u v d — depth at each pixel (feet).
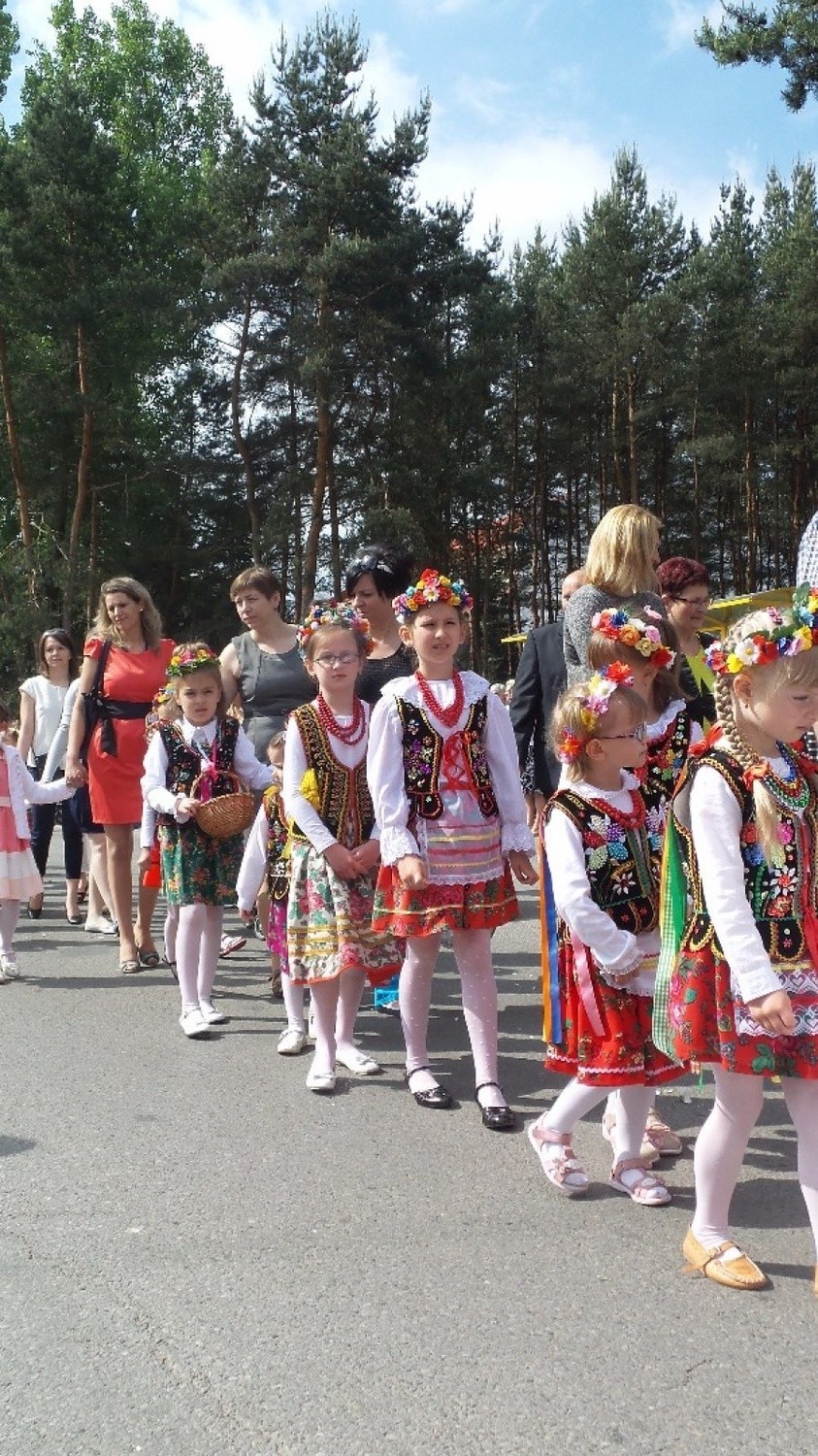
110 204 96.53
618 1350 8.96
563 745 11.99
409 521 91.86
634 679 12.25
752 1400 8.32
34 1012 19.38
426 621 14.79
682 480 135.54
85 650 22.77
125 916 22.50
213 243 93.76
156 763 19.17
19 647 92.73
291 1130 13.83
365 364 93.20
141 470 105.91
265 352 92.68
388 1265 10.41
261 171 91.30
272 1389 8.48
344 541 102.94
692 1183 12.33
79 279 94.22
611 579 14.40
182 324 95.09
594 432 129.39
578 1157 13.12
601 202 114.42
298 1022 17.20
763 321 114.52
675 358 110.73
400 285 90.27
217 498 105.09
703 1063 10.09
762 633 9.56
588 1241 10.89
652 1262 10.48
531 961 23.02
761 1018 9.35
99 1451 7.79
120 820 22.22
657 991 10.46
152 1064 16.49
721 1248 10.16
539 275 130.41
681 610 16.75
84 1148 13.23
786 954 9.71
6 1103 14.82
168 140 138.10
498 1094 14.17
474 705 14.89
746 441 117.19
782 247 122.01
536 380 122.83
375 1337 9.18
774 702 9.57
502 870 14.71
